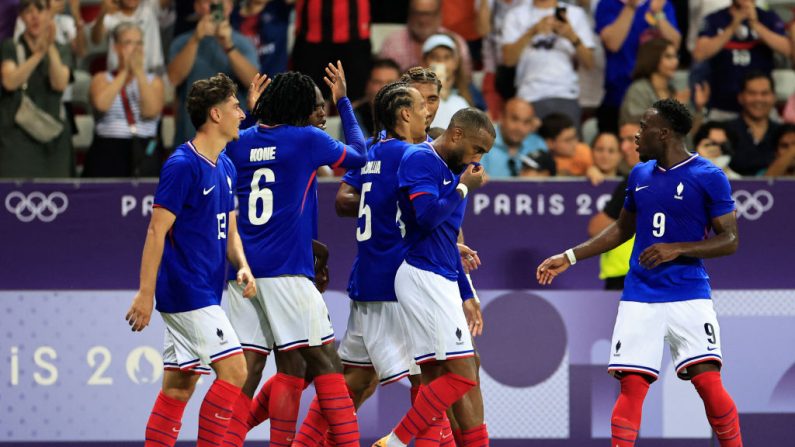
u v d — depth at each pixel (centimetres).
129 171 3111
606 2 3322
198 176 1938
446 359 2000
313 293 2056
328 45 3231
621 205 2702
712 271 2727
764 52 3344
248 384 2088
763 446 2692
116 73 3158
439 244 2028
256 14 3334
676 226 2134
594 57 3350
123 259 2708
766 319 2722
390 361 2086
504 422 2705
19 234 2692
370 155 2133
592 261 2772
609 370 2166
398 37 3303
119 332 2691
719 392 2111
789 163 3147
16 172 3017
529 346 2716
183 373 2020
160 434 2019
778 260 2728
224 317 1981
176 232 1950
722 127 3131
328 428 2152
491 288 2741
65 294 2692
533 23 3328
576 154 3130
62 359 2681
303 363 2097
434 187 1977
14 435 2661
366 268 2102
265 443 2669
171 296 1959
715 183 2114
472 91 3331
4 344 2673
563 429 2706
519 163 3098
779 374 2709
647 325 2127
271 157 2052
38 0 3008
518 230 2748
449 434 2178
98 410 2677
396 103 2102
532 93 3294
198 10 3175
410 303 2014
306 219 2069
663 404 2677
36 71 3030
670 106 2150
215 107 1955
